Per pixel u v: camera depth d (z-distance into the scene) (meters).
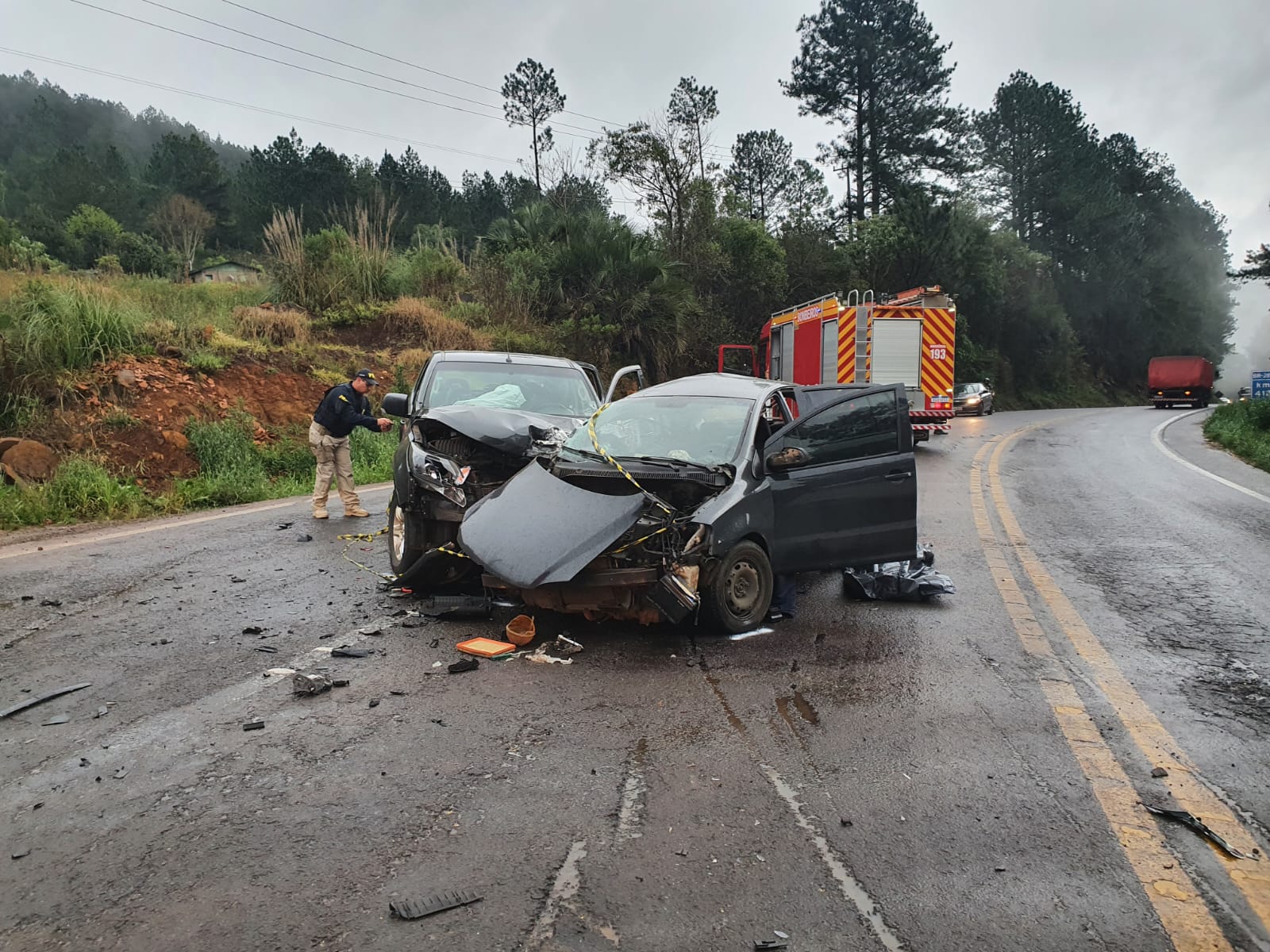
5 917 2.59
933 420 17.97
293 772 3.60
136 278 19.83
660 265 26.36
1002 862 3.01
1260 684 4.87
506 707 4.36
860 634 5.77
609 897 2.75
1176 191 78.31
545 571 5.08
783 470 6.07
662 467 5.73
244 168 76.69
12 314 12.49
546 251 26.61
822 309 18.62
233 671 4.82
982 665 5.15
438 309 23.00
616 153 33.00
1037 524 10.03
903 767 3.76
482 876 2.85
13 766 3.61
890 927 2.63
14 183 70.69
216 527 9.46
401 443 7.30
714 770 3.69
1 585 6.71
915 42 48.75
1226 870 2.98
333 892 2.75
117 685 4.57
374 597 6.48
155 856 2.94
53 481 10.36
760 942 2.54
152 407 12.65
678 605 5.25
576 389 8.70
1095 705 4.52
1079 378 62.34
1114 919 2.70
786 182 49.22
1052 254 61.44
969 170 52.06
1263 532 9.43
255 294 21.11
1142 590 7.00
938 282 41.31
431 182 76.00
